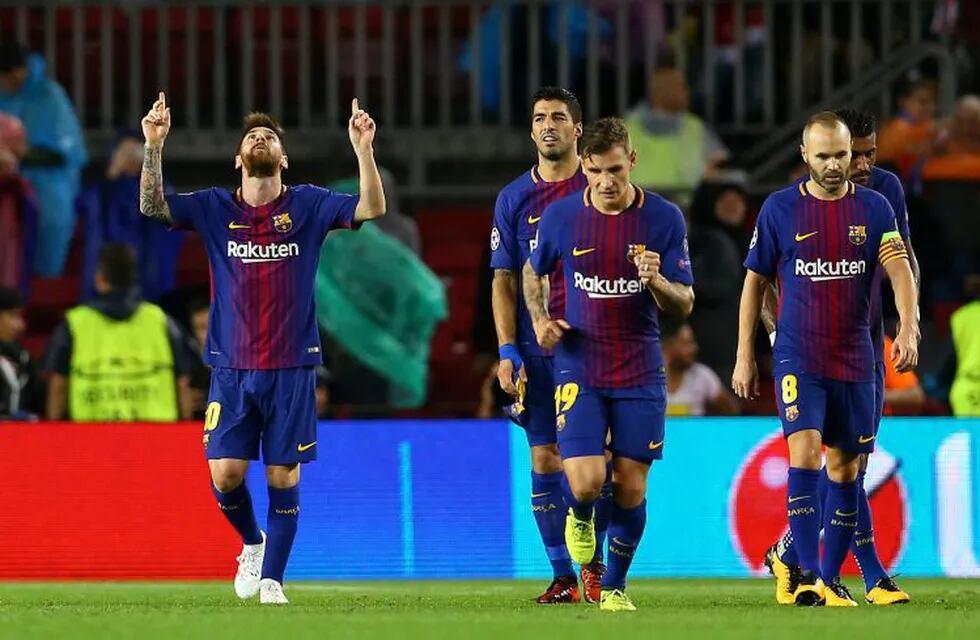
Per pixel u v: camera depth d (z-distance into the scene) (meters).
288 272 31.95
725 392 48.22
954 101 62.53
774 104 64.25
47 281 59.69
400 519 41.78
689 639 23.28
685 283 29.30
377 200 31.94
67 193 60.12
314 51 66.19
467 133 64.44
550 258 29.77
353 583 41.22
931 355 54.81
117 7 65.19
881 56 64.06
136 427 41.97
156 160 31.89
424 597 34.66
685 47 63.62
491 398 46.84
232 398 32.16
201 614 28.17
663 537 41.94
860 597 34.72
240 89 66.62
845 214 30.55
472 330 54.06
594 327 29.19
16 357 47.34
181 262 61.41
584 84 63.12
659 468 42.00
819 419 30.70
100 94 66.12
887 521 41.91
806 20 63.97
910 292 30.34
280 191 32.09
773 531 42.06
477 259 61.62
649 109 60.03
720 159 59.97
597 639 23.28
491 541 41.84
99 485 41.84
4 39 64.88
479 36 64.62
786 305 30.94
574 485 29.03
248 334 31.91
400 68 66.31
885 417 41.97
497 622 25.97
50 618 27.03
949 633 24.11
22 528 41.69
